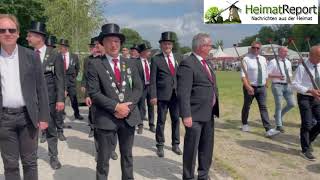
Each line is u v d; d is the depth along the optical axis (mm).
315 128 6977
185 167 5090
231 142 8102
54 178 5336
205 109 4965
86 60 7844
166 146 7355
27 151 4055
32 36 5590
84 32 22062
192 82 4930
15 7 25891
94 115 4535
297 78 6906
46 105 4113
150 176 5574
